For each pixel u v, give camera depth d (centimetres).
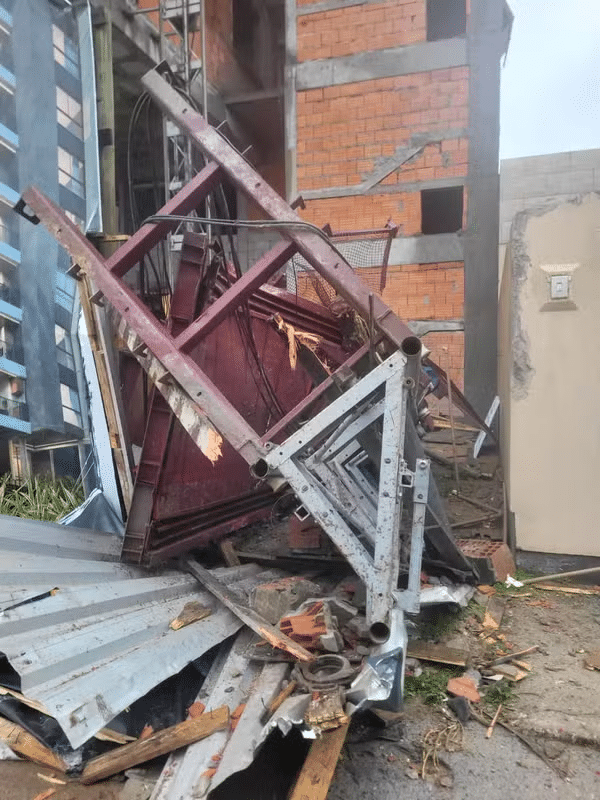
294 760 243
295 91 962
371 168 932
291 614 304
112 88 721
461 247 899
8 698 271
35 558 363
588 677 314
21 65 580
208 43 1123
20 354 572
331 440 313
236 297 347
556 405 437
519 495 448
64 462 611
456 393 618
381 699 228
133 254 371
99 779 240
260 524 535
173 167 765
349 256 506
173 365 334
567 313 431
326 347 480
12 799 233
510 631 364
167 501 440
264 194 350
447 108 898
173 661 280
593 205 420
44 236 586
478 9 879
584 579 427
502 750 262
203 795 210
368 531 315
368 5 921
